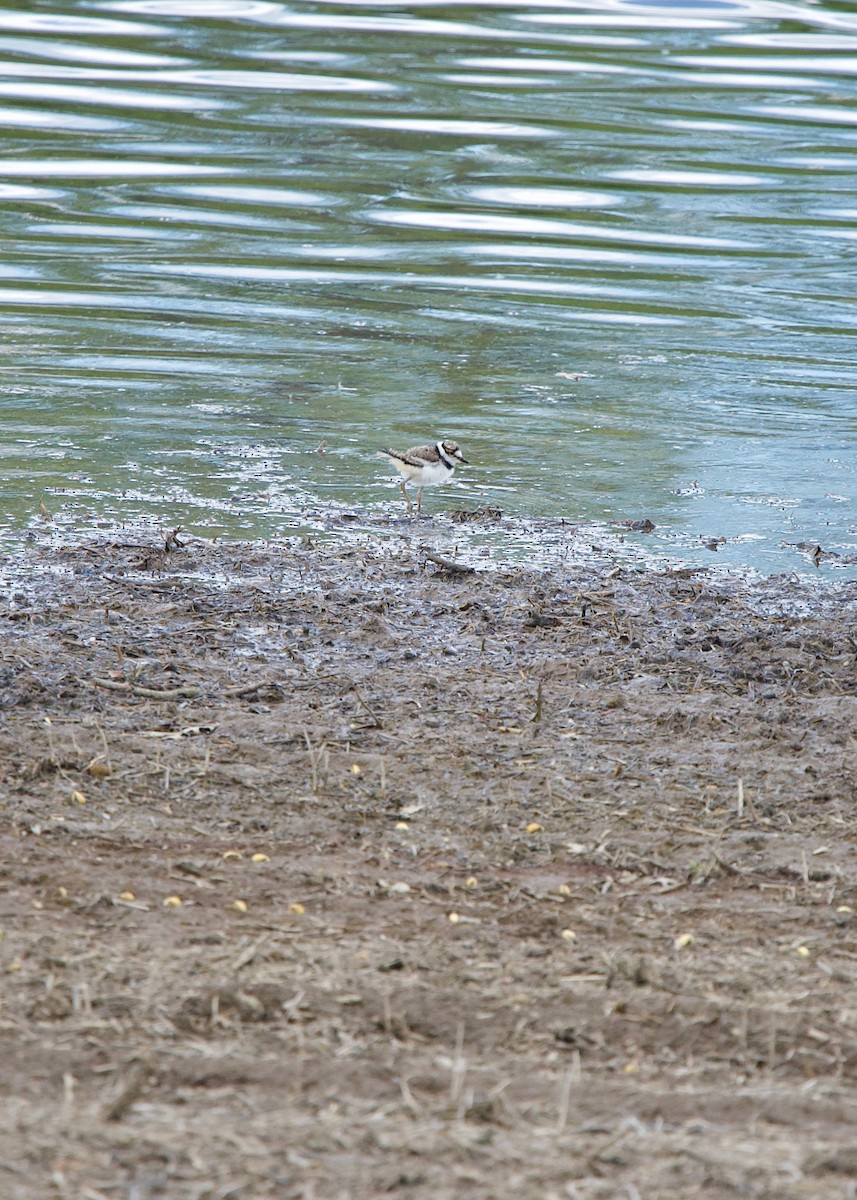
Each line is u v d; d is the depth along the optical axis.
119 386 29.81
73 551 20.92
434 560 20.83
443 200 44.56
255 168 46.53
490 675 17.14
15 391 29.12
